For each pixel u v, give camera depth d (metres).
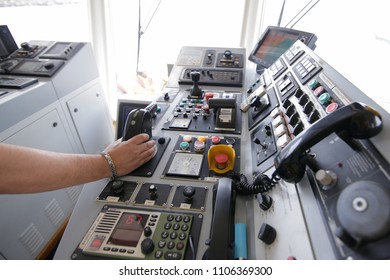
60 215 1.45
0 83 1.29
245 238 0.52
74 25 2.19
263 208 0.56
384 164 0.37
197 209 0.58
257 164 0.69
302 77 0.83
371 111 0.40
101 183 0.69
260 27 1.88
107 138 2.11
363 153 0.42
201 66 1.53
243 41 1.93
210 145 0.82
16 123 1.18
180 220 0.55
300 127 0.64
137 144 0.73
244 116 1.03
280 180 0.57
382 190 0.34
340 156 0.46
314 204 0.45
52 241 1.38
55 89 1.45
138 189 0.65
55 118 1.46
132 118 0.79
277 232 0.48
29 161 0.55
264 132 0.79
